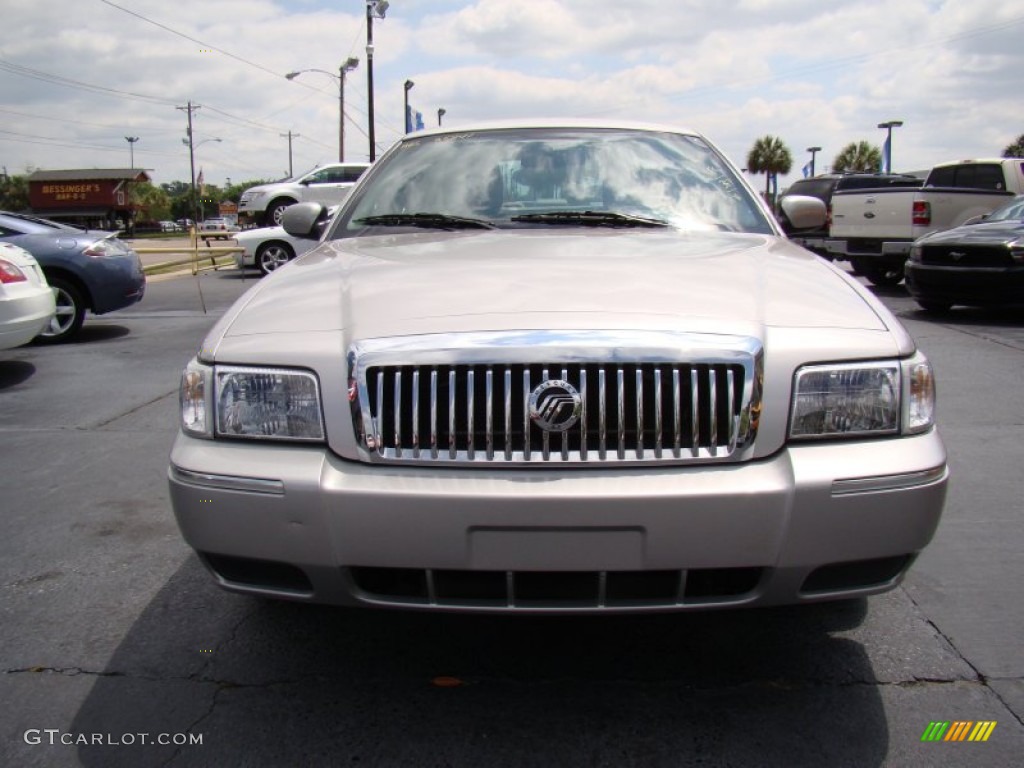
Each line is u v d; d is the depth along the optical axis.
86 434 5.68
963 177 14.14
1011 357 7.68
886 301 12.13
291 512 2.30
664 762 2.34
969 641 2.94
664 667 2.80
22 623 3.15
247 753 2.40
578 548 2.25
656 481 2.26
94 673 2.81
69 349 9.05
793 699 2.62
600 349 2.29
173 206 113.06
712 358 2.30
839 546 2.30
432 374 2.30
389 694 2.67
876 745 2.40
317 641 2.99
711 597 2.34
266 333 2.52
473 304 2.49
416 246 3.28
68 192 77.25
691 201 3.71
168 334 10.01
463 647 2.93
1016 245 9.48
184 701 2.65
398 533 2.26
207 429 2.47
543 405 2.27
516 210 3.67
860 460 2.32
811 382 2.37
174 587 3.44
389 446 2.33
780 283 2.73
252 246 16.70
